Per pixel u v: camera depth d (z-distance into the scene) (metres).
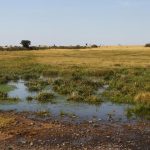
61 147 17.00
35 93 33.19
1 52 99.31
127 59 73.06
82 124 21.14
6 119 22.00
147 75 43.69
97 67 54.97
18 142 17.77
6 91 34.19
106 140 18.06
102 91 33.38
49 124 21.03
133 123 21.42
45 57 79.75
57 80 39.94
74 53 96.00
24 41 128.38
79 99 28.81
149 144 17.50
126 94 30.33
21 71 51.94
